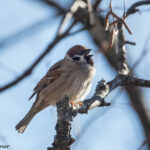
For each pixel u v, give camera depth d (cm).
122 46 884
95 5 963
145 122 1109
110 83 820
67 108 685
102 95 772
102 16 1208
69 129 659
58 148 630
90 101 746
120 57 880
